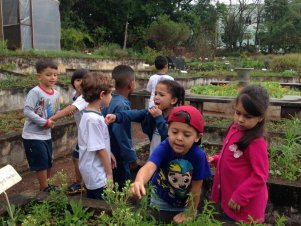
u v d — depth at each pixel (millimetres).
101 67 16438
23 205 2814
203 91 9586
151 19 32969
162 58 6434
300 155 4727
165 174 2645
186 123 2383
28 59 12398
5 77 10094
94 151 3148
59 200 2811
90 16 31281
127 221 2242
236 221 2689
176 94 3217
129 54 22266
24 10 15734
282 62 23062
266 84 11438
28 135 4098
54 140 6059
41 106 4160
